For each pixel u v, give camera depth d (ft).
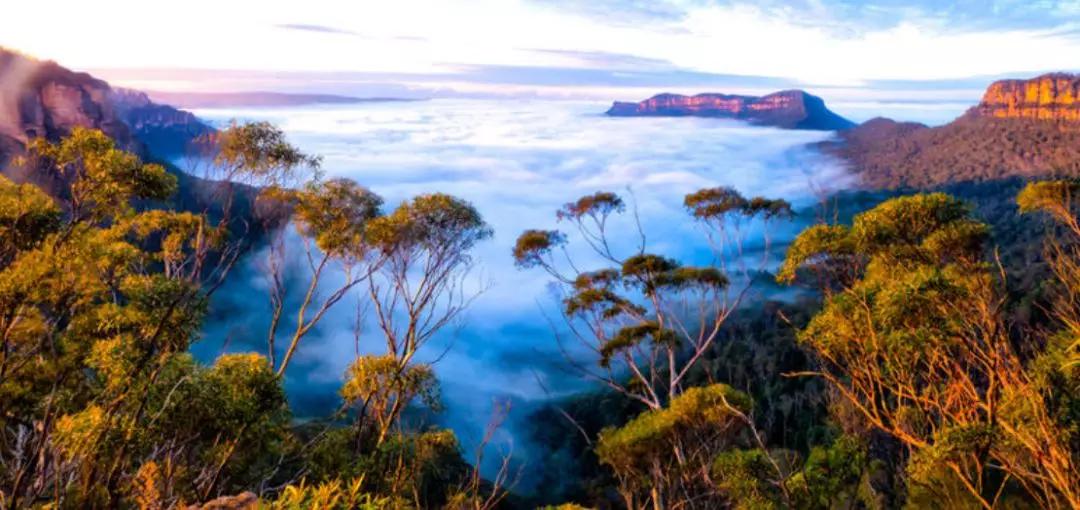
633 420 44.73
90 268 33.73
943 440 23.18
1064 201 31.63
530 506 138.51
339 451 46.55
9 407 32.22
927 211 29.25
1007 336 23.97
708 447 42.06
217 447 33.40
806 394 116.37
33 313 33.04
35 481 30.30
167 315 33.32
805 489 31.60
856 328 27.45
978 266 28.68
